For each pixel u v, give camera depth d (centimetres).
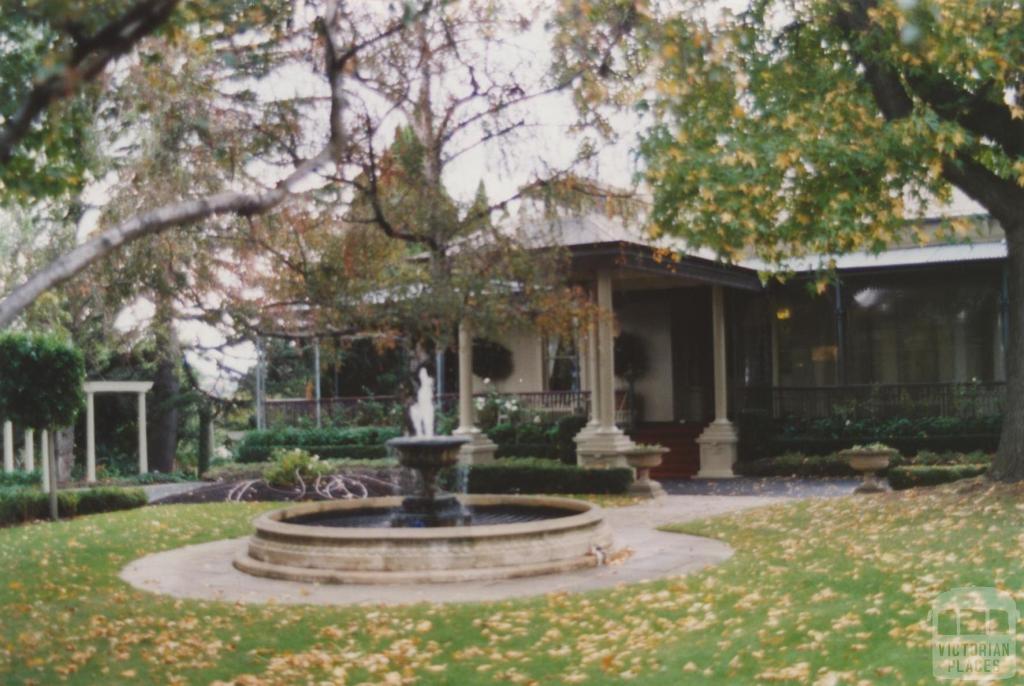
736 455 2462
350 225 1204
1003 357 2447
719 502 1802
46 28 880
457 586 1005
